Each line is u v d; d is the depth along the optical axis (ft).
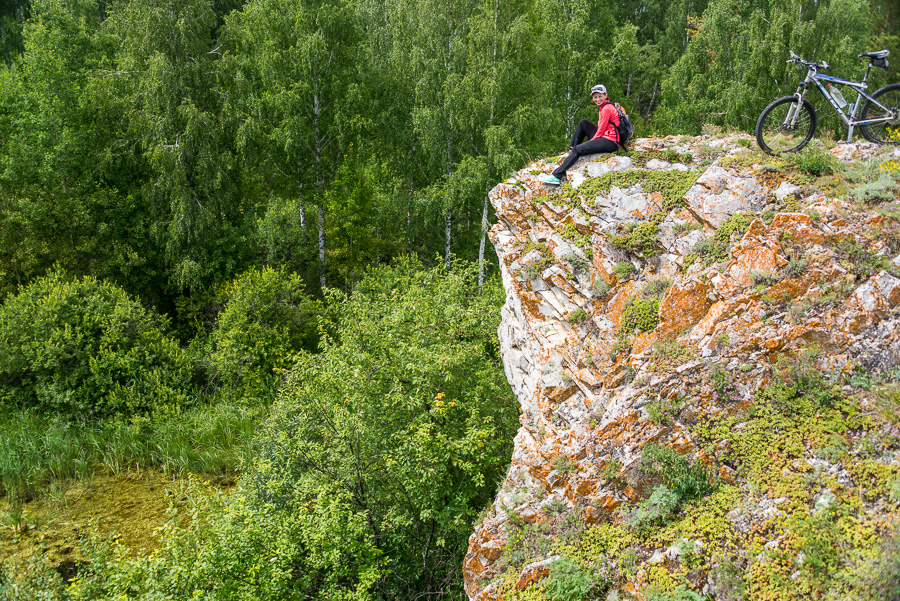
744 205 24.77
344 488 29.12
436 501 30.83
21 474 46.21
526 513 23.52
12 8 113.50
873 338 20.08
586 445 23.04
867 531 16.52
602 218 28.04
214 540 26.05
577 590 19.81
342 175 78.13
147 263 70.69
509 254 31.83
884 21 70.64
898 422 18.39
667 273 25.54
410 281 61.62
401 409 32.32
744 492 19.34
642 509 20.85
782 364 20.84
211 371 58.23
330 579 26.76
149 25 64.23
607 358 24.81
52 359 51.34
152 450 50.24
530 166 32.76
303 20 70.33
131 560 26.08
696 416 21.40
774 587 16.80
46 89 65.87
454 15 71.46
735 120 71.10
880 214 21.49
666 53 118.83
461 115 67.51
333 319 63.52
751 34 71.77
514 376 33.04
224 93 67.67
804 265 21.53
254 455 46.85
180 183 65.16
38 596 27.99
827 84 25.89
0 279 63.41
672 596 17.90
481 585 23.57
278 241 76.95
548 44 71.05
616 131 29.81
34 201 64.69
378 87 76.33
